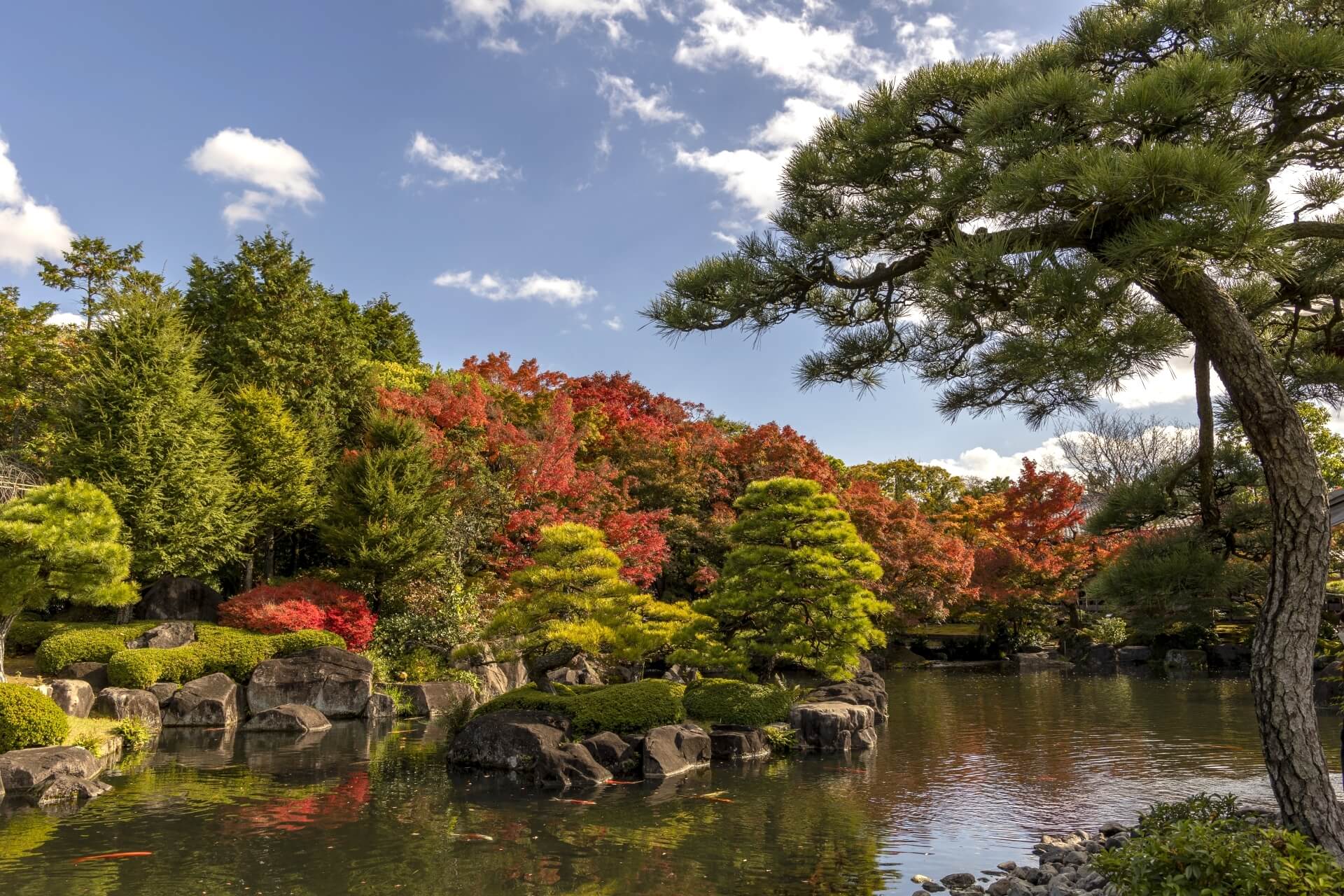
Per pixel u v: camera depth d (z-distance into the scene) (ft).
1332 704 60.75
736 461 122.83
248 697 69.51
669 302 28.04
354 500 85.81
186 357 83.15
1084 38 27.37
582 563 61.05
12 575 57.06
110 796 42.42
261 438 88.74
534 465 97.66
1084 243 23.45
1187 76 21.63
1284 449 22.16
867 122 27.02
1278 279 28.78
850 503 124.16
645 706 55.47
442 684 76.79
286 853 33.01
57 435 79.46
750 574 63.67
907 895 28.25
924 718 70.08
